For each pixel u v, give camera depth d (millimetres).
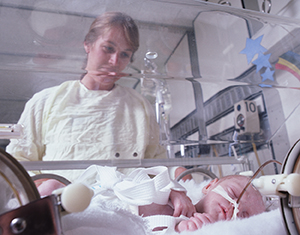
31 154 915
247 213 711
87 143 1024
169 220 642
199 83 1244
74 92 1078
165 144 1166
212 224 599
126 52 1072
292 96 1214
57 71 1021
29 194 393
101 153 1020
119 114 1115
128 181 739
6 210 383
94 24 1032
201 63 1212
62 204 370
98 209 492
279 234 567
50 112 1021
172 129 1199
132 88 1166
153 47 1134
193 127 1239
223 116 1286
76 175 844
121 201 656
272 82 1229
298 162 545
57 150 987
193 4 1168
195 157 1140
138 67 1110
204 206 781
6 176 390
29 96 1010
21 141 912
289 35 1177
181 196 756
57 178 738
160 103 1190
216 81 1256
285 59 1187
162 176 749
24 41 965
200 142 1220
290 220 530
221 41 1235
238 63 1234
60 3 985
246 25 1211
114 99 1126
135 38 1092
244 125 1294
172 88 1207
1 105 958
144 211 704
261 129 1299
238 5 1654
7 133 879
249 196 715
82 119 1058
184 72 1193
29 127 958
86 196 375
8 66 962
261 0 1497
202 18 1206
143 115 1155
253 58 1209
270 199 748
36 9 963
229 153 1232
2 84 964
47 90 1041
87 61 1033
